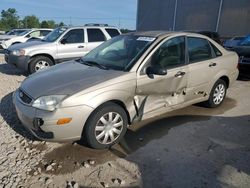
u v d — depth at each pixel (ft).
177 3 72.84
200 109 16.57
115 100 11.04
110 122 11.05
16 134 12.51
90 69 12.18
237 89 22.33
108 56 13.47
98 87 10.45
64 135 10.09
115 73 11.38
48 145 11.50
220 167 10.16
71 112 9.89
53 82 10.97
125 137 12.45
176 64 13.33
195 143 12.03
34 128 10.18
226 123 14.40
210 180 9.36
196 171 9.88
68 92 10.09
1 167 9.82
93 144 10.78
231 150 11.46
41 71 13.30
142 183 9.14
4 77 25.54
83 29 28.32
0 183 8.92
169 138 12.46
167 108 13.28
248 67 25.90
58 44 26.73
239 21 58.90
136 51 12.59
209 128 13.69
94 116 10.48
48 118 9.76
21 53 25.20
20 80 24.27
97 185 9.00
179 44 13.65
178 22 73.77
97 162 10.32
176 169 9.98
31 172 9.59
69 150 11.13
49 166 9.87
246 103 18.19
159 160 10.57
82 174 9.55
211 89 15.84
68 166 10.00
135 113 11.85
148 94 12.14
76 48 27.68
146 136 12.61
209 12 65.21
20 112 10.69
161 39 12.91
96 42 28.84
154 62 12.27
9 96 18.66
